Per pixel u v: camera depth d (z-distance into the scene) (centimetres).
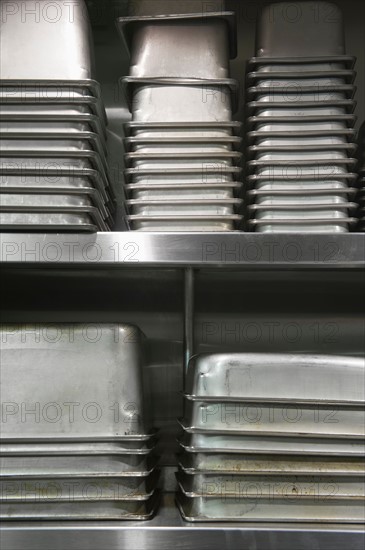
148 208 104
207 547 91
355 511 95
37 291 144
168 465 138
